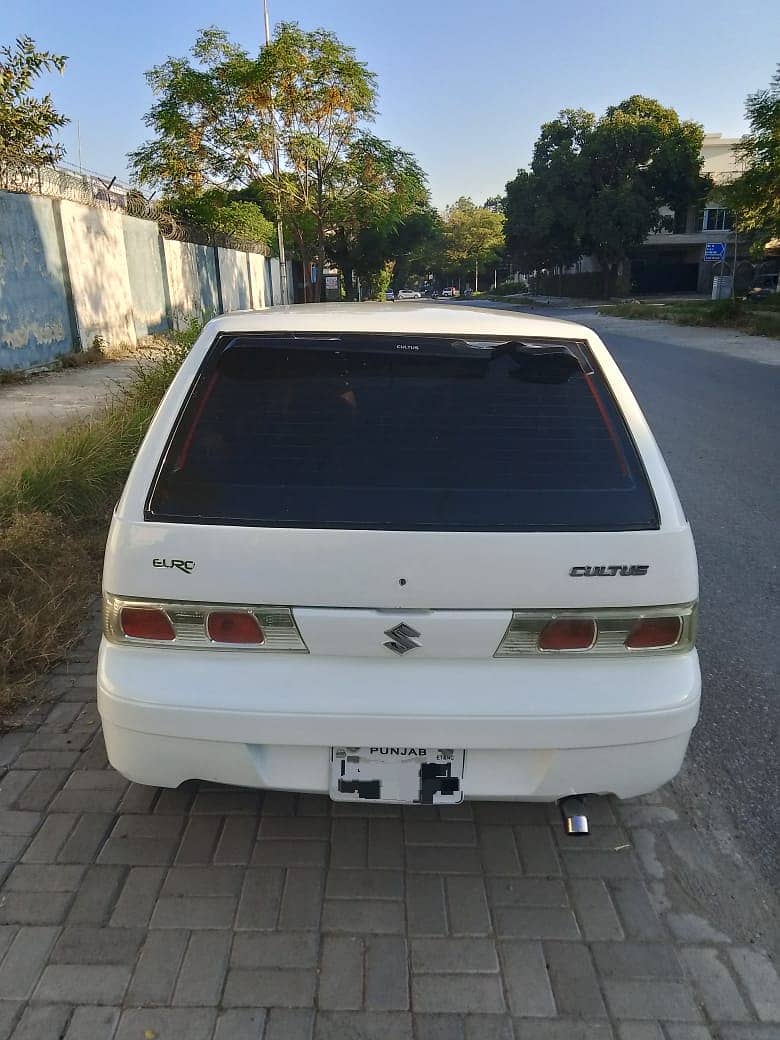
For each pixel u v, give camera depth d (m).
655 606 2.15
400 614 2.10
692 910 2.36
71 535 4.95
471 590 2.09
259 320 2.47
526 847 2.61
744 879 2.49
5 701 3.27
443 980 2.11
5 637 3.69
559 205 48.19
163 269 19.25
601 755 2.19
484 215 93.88
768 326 20.59
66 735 3.14
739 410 10.22
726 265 42.53
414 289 129.12
